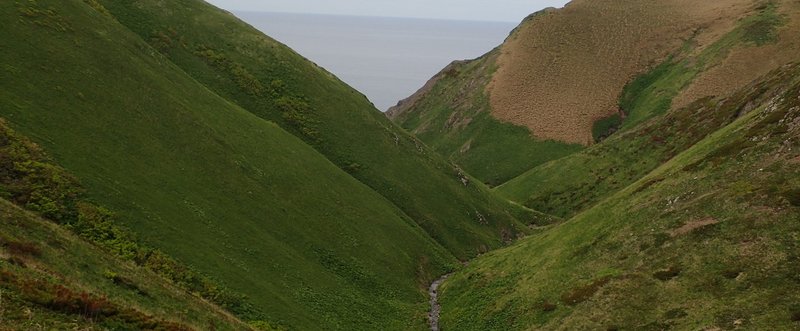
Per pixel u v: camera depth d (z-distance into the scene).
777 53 129.38
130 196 36.94
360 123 80.62
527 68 158.62
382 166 75.31
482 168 134.88
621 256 39.75
